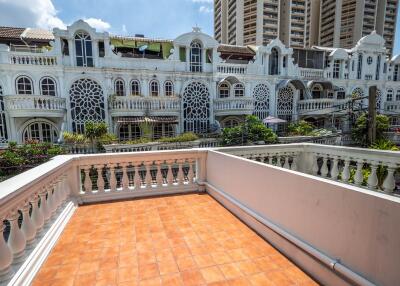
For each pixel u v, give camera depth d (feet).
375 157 18.17
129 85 64.54
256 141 57.82
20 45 60.39
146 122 62.23
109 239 12.94
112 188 19.38
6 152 40.22
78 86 60.13
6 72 54.34
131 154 19.15
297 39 256.52
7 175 35.91
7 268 8.71
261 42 239.71
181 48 71.05
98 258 11.19
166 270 10.34
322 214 9.42
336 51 85.20
